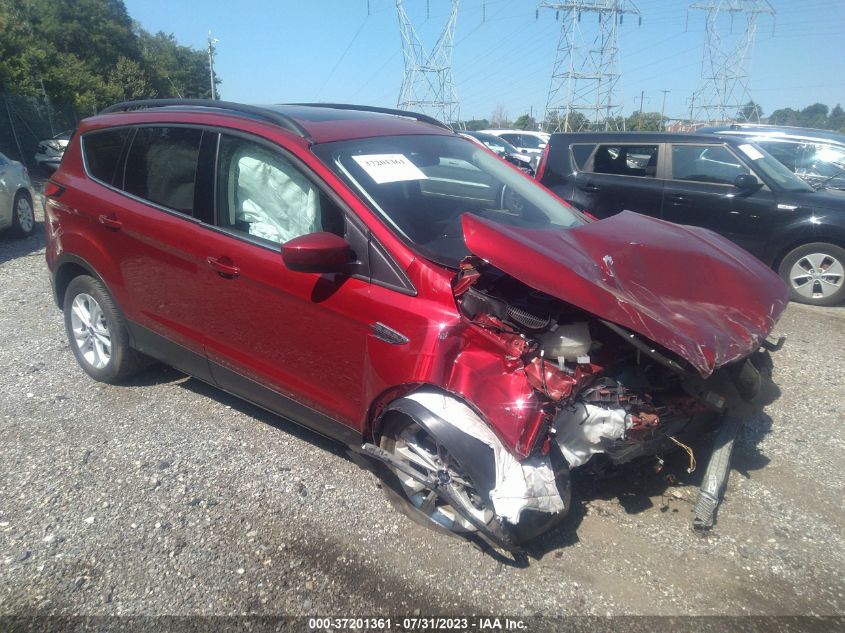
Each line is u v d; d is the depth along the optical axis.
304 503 3.32
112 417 4.16
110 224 4.10
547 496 2.69
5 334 5.59
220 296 3.61
